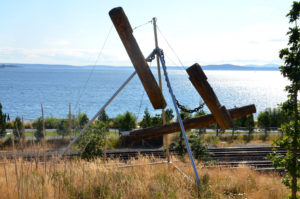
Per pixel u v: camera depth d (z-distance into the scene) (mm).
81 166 7660
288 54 7871
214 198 6754
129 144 22266
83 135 15508
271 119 35875
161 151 19125
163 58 8859
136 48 7828
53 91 158375
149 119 27516
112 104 107125
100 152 15867
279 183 9961
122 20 7590
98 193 5848
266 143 25656
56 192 5445
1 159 7645
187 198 6258
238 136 28750
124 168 8953
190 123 8211
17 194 5133
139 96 142250
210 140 25172
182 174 8508
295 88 7766
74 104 103062
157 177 8031
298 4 7500
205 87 7883
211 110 8078
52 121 32812
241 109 8219
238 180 8547
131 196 5816
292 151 7918
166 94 152000
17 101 110438
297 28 7637
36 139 16797
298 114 7855
